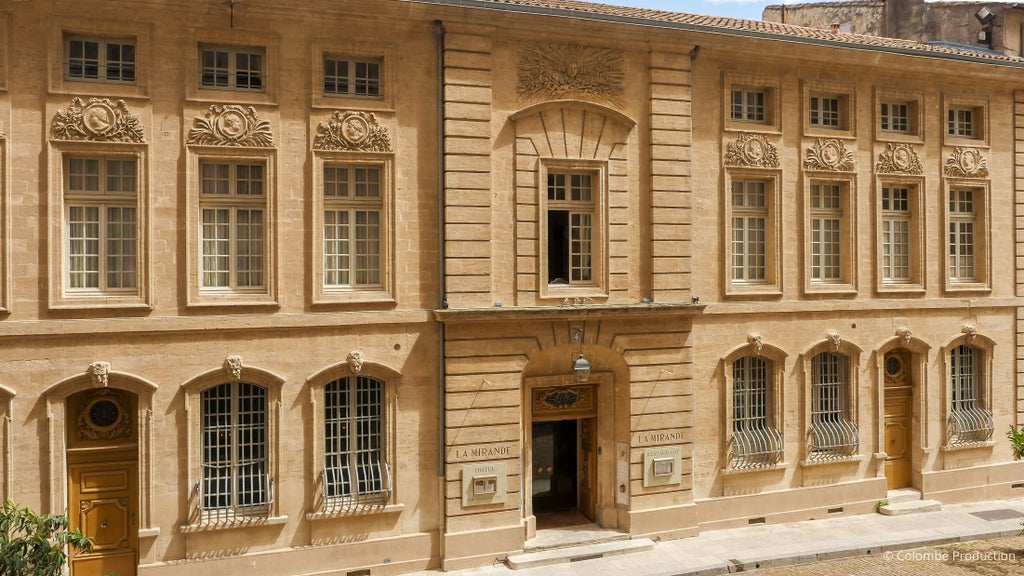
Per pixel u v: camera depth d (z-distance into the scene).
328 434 13.99
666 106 15.66
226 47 13.45
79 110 12.52
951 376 18.61
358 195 14.20
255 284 13.65
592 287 15.42
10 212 12.19
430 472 14.41
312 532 13.66
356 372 13.77
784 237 16.80
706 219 16.20
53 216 12.38
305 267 13.66
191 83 13.07
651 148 15.59
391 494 14.11
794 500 16.89
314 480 13.63
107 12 12.66
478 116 14.43
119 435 13.08
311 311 13.66
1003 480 18.88
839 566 14.63
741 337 16.47
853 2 26.31
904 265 18.23
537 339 14.81
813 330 17.05
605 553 14.82
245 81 13.59
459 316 14.05
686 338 15.83
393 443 14.14
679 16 17.95
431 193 14.38
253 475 13.58
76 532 11.30
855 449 17.38
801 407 16.98
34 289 12.31
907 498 17.89
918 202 18.02
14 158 12.26
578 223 15.52
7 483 12.16
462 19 14.16
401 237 14.19
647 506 15.57
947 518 17.23
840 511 17.27
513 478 14.74
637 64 15.62
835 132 17.27
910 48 17.67
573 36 14.99
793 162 16.89
